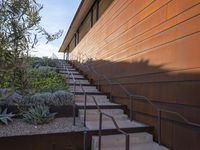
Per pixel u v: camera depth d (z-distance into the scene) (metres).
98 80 8.50
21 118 4.79
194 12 3.48
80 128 4.23
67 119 5.03
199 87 3.29
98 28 9.31
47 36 2.91
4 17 2.34
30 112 4.64
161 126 4.25
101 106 5.62
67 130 4.04
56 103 5.37
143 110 5.00
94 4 10.65
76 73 10.82
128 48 6.00
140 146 4.06
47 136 3.81
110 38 7.61
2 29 2.34
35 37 2.80
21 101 4.50
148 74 4.83
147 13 5.00
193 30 3.47
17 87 2.82
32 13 2.56
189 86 3.51
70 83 7.86
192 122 3.40
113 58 7.18
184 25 3.70
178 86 3.78
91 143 4.05
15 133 3.77
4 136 3.57
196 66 3.37
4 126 4.20
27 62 2.70
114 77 6.98
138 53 5.37
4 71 2.46
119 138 4.12
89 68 9.88
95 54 9.52
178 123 3.76
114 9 7.34
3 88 2.75
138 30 5.43
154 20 4.68
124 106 5.84
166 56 4.17
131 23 5.87
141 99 5.10
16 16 2.44
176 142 3.79
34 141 3.72
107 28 8.02
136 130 4.45
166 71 4.15
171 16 4.07
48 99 5.36
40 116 4.50
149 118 4.73
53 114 4.82
